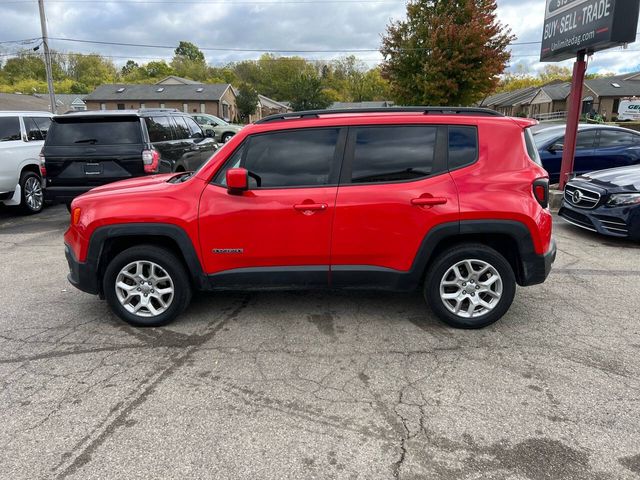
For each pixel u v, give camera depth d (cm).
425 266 375
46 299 465
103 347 363
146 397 296
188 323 404
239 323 403
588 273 528
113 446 251
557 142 991
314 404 287
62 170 719
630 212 619
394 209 364
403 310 427
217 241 374
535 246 367
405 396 294
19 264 586
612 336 373
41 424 270
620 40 728
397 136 373
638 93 4756
